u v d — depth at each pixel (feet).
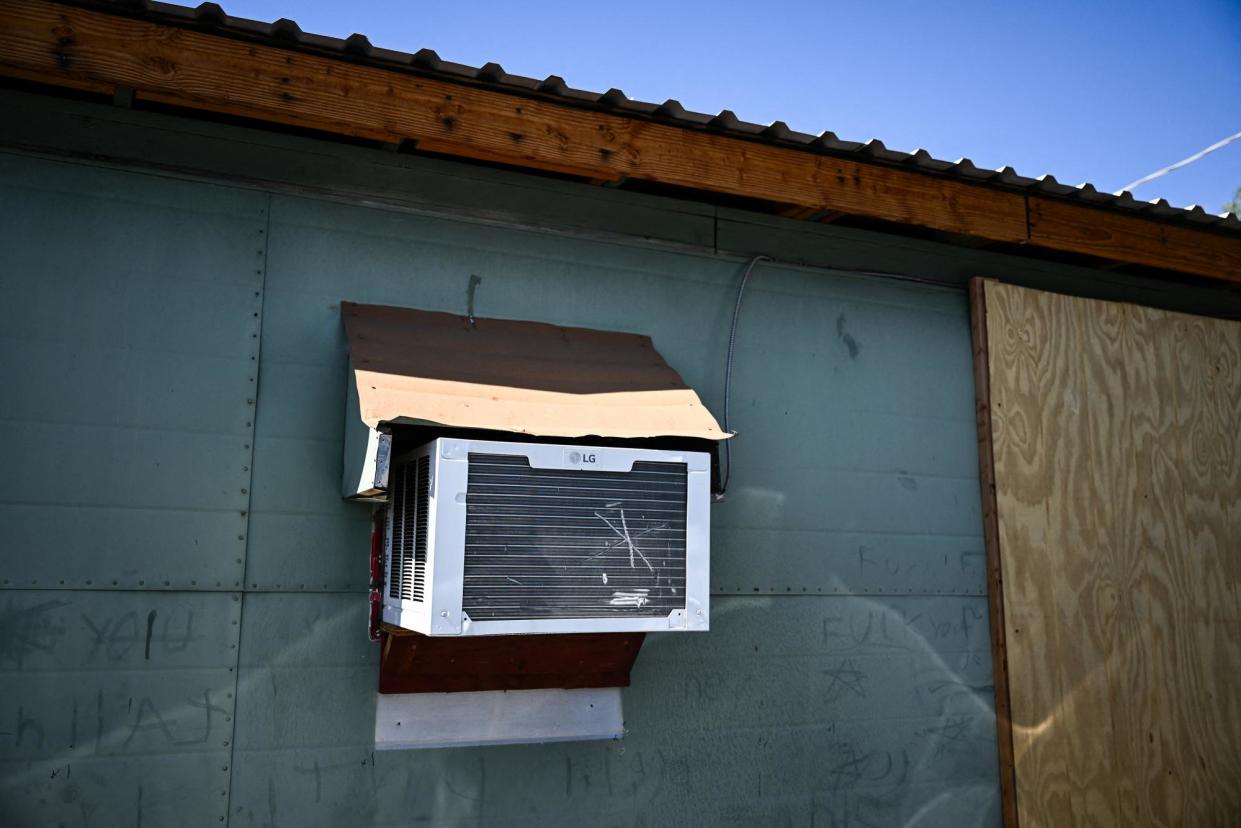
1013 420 14.33
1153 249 14.87
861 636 13.07
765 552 12.71
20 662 9.51
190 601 10.18
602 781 11.45
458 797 10.85
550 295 12.24
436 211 11.82
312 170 11.33
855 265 14.07
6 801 9.30
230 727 10.14
